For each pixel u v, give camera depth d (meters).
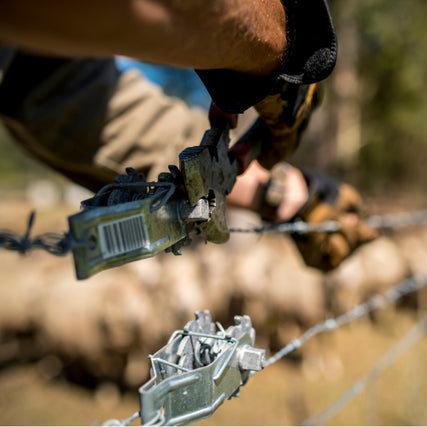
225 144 0.57
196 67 0.36
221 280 4.16
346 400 1.47
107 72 1.02
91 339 3.62
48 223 8.46
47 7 0.23
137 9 0.27
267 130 0.67
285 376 4.09
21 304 3.95
